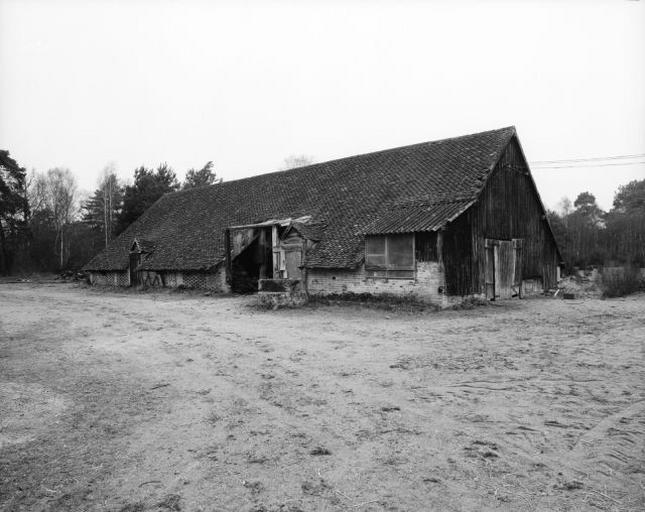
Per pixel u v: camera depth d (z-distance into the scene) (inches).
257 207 1158.3
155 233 1379.2
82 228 2578.7
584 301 792.9
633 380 299.1
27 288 1461.6
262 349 447.8
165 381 348.5
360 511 166.9
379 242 765.3
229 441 232.8
